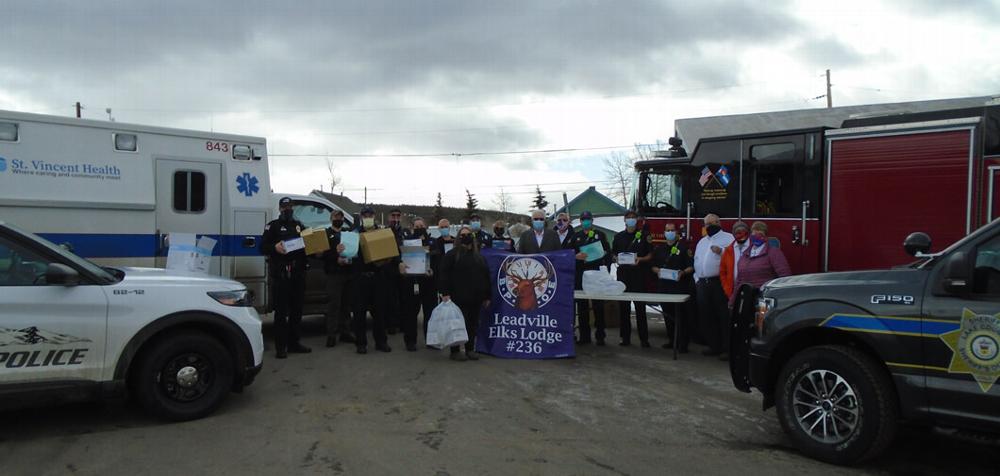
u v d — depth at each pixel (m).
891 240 7.61
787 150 8.42
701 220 9.27
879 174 7.70
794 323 4.77
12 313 4.68
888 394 4.32
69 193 7.64
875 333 4.36
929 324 4.15
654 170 9.95
